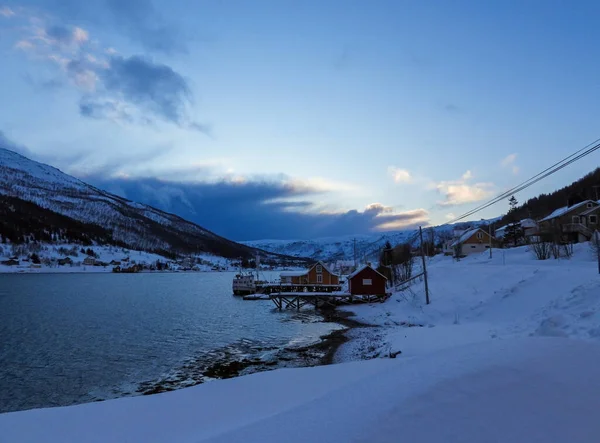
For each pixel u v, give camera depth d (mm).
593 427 4637
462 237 76688
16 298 64625
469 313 28297
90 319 42062
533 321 17094
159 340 30797
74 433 7883
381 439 4445
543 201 116562
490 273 37844
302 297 52875
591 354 6426
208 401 9703
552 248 45406
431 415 4812
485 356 6430
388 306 42938
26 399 18172
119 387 19641
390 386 5875
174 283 116688
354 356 22547
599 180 92688
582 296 16172
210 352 26516
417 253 95938
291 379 11297
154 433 7727
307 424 5219
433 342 19312
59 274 156125
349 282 51062
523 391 5262
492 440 4422
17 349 27922
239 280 75500
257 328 36062
